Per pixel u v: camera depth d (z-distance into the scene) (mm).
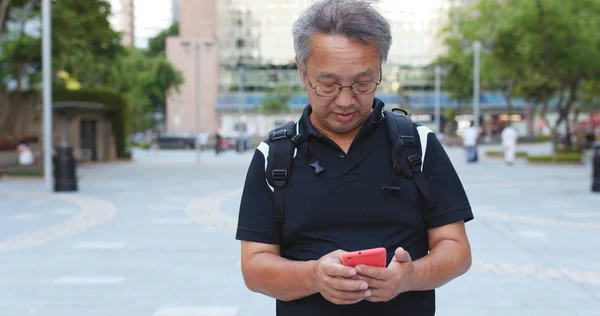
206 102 61656
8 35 21938
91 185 15711
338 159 1673
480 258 6562
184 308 4867
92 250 7219
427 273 1577
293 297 1613
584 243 7402
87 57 24891
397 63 62938
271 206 1716
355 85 1562
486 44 26000
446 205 1703
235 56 64188
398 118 1762
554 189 13930
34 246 7469
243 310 4805
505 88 40781
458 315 4598
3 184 16062
